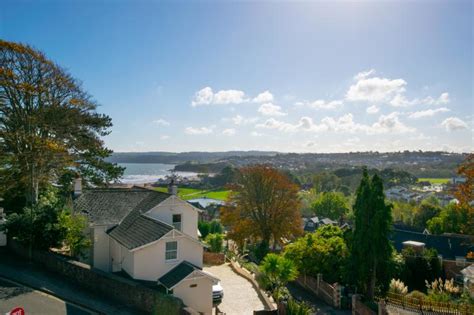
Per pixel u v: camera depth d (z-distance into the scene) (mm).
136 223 27062
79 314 19250
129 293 21234
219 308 25219
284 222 48812
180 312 19219
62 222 26391
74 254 26875
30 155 31656
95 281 22688
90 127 39594
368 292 29906
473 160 24891
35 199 32531
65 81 35656
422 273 38125
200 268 25359
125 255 25000
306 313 22812
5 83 31281
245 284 30875
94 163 39750
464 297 28969
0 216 30219
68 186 36281
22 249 27562
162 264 24172
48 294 21516
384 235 29438
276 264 26641
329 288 30281
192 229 29484
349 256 31094
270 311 23594
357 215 30406
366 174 30703
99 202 30297
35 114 33000
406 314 24859
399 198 136000
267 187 49344
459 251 55062
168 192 30359
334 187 152625
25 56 32969
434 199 109188
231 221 50344
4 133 31594
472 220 26047
